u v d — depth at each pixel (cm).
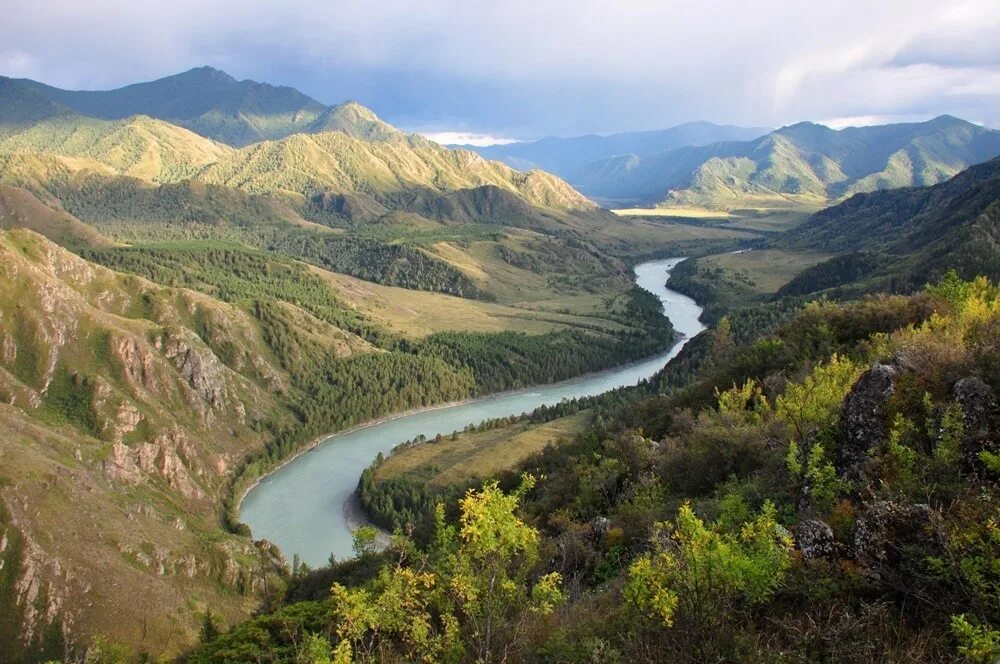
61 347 14450
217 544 10450
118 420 13525
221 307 19675
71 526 9406
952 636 1052
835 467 1886
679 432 4666
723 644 1122
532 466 6369
